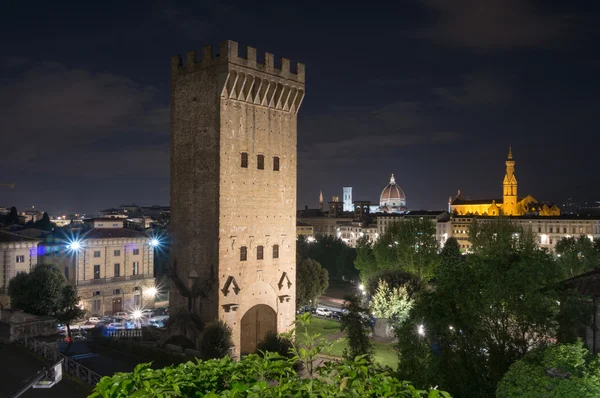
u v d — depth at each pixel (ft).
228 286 228.43
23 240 362.94
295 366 200.64
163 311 397.80
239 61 230.89
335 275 556.10
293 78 257.96
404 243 369.71
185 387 48.78
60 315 276.00
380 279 305.73
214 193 229.66
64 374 176.14
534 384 112.37
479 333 144.77
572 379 109.09
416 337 147.74
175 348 229.45
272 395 45.32
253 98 242.17
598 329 144.87
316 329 296.30
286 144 259.60
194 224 238.27
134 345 232.73
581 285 153.69
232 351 216.33
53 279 274.77
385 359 243.60
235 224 233.96
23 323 225.97
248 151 240.73
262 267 246.27
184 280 241.55
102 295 375.66
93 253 374.22
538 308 137.59
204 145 235.20
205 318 230.07
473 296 145.69
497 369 139.95
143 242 404.57
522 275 140.56
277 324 253.03
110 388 46.37
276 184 254.06
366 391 47.85
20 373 173.37
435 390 48.01
